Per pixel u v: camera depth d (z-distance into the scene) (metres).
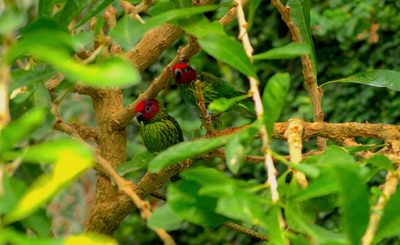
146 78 14.29
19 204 2.04
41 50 1.97
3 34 2.34
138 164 4.14
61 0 3.22
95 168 4.71
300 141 3.34
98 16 3.22
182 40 13.98
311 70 4.26
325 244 2.34
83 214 10.24
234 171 2.70
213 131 4.10
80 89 4.78
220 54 2.66
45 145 1.96
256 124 2.65
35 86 3.24
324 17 12.75
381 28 12.58
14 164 2.11
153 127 6.12
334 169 2.27
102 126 4.89
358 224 2.32
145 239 13.90
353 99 12.73
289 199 2.61
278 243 2.35
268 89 2.64
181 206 2.72
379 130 4.12
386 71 4.23
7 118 2.15
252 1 2.84
